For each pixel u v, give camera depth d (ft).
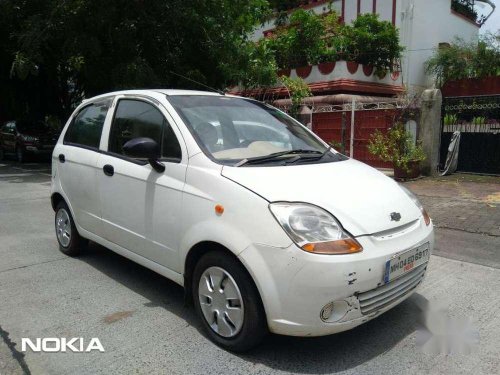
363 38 52.19
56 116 66.49
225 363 10.27
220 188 10.77
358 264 9.46
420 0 58.23
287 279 9.45
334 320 9.57
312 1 65.46
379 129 39.83
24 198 30.71
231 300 10.50
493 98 35.12
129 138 14.07
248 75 47.32
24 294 13.97
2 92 64.75
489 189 30.99
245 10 47.24
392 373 9.95
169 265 12.26
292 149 13.28
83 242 17.28
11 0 43.75
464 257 17.69
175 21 42.80
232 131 13.01
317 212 9.81
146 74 41.32
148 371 9.98
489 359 10.50
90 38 40.70
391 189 11.89
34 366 10.18
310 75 53.83
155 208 12.42
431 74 59.52
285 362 10.32
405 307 13.19
